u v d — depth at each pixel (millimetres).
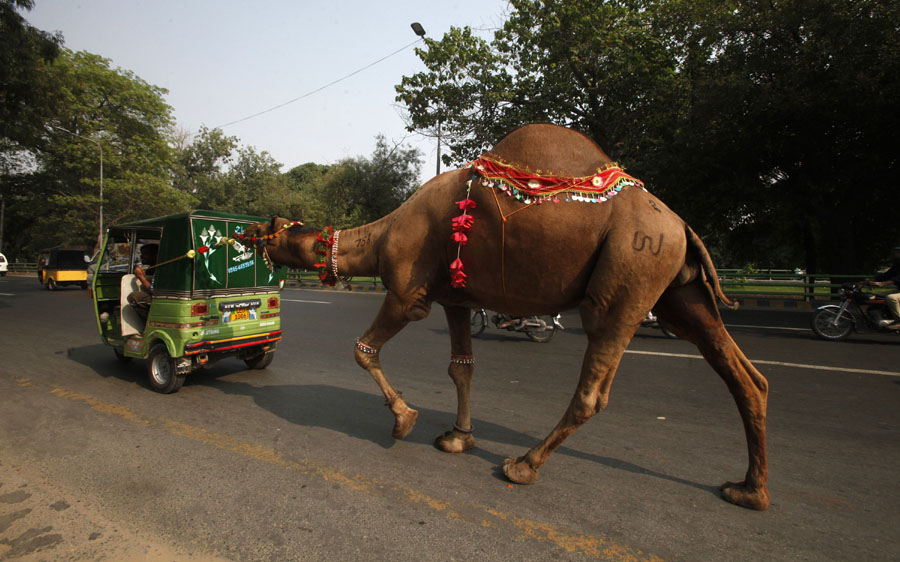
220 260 5992
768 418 4773
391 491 3377
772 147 14656
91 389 5961
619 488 3412
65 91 29016
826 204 15844
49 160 32688
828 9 12008
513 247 3164
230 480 3545
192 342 5711
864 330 9766
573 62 15938
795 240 19469
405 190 34062
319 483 3498
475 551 2709
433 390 5914
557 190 3082
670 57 15711
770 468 3721
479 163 3418
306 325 10992
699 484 3473
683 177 15180
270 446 4172
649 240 2928
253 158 43312
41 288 23375
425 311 3779
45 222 33688
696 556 2664
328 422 4777
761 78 13492
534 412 5078
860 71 11664
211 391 5887
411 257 3652
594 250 3053
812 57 12312
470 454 4012
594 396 3160
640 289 2951
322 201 34344
